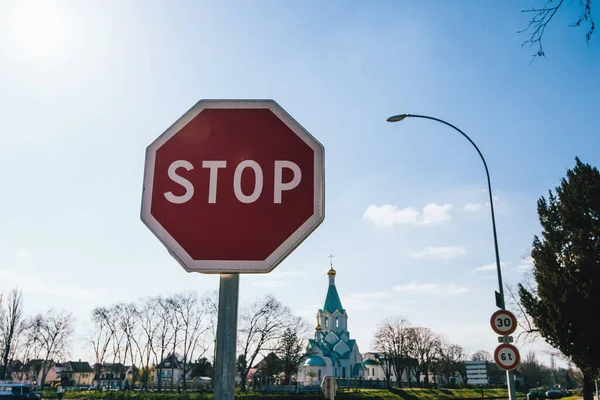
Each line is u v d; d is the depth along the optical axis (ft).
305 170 9.12
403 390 222.69
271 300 188.24
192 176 9.16
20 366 259.80
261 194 9.02
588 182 73.20
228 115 9.46
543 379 364.58
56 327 220.02
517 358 38.73
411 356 253.44
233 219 8.92
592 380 72.18
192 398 180.45
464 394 235.81
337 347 269.85
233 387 8.12
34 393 147.33
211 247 8.81
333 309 277.64
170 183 9.14
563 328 69.51
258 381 227.81
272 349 187.52
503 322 39.47
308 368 260.21
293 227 8.86
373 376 311.68
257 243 8.80
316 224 8.84
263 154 9.23
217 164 9.20
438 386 287.28
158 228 8.94
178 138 9.35
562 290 69.56
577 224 72.54
